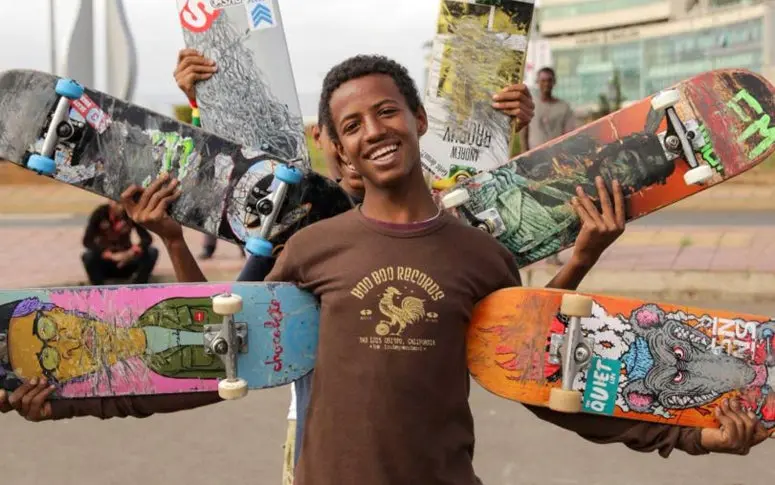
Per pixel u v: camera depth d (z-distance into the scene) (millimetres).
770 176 17844
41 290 2410
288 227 2855
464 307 2076
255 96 3352
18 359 2408
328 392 2035
